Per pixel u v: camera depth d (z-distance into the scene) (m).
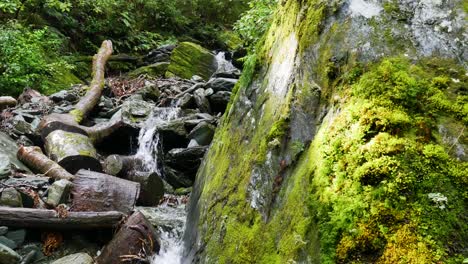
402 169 1.66
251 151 2.66
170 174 5.51
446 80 1.88
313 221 1.78
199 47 10.09
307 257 1.72
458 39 1.97
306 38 2.49
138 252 3.55
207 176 3.50
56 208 3.68
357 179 1.71
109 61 10.09
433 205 1.57
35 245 3.60
